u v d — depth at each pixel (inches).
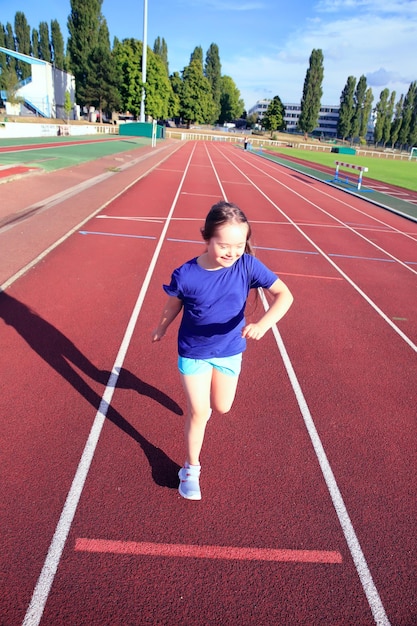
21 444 118.0
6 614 77.3
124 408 137.0
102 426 128.0
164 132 2273.6
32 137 1307.8
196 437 99.0
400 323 230.5
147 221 403.9
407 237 465.1
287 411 144.1
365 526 103.0
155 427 129.9
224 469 116.3
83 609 79.4
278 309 82.7
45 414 130.6
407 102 3969.0
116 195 517.7
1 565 85.6
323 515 105.0
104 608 79.9
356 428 139.0
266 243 383.9
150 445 122.5
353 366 179.3
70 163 668.1
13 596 80.4
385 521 105.0
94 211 417.7
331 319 227.1
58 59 3255.4
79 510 99.7
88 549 90.8
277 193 718.5
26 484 105.3
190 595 83.7
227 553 93.0
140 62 2513.5
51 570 85.7
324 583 88.7
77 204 433.7
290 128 5359.3
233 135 3528.5
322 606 84.2
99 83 2383.1
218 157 1423.5
